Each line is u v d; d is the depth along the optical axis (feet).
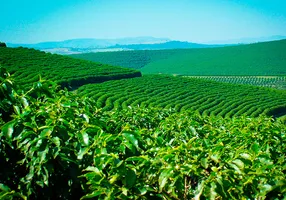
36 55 310.24
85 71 264.93
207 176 13.55
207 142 16.34
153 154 15.83
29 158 14.07
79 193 14.55
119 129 20.89
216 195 12.14
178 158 14.32
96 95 187.32
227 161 13.52
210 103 219.20
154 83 269.23
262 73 603.67
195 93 249.96
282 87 488.44
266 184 12.50
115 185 12.13
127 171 12.26
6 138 13.15
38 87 16.89
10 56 281.74
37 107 17.07
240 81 555.28
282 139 20.77
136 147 14.51
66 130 14.07
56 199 13.85
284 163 17.65
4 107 14.97
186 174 13.33
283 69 618.44
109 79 263.08
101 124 17.66
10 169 14.02
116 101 178.40
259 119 26.02
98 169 12.28
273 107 212.23
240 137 20.61
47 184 12.60
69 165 13.69
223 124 28.25
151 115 27.30
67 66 281.54
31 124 13.42
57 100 17.26
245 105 221.87
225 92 264.72
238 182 12.87
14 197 13.55
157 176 13.34
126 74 286.66
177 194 13.19
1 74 16.71
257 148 14.85
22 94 16.85
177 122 22.99
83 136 13.71
